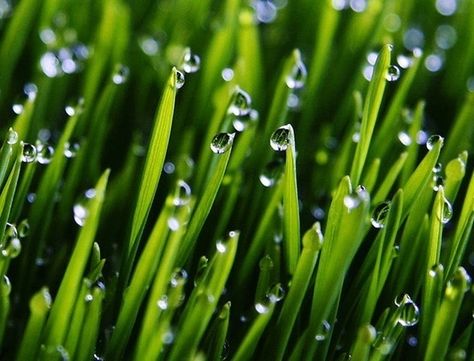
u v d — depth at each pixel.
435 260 0.17
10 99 0.23
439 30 0.27
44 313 0.16
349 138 0.20
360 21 0.24
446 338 0.17
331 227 0.17
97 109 0.21
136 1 0.27
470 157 0.22
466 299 0.19
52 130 0.23
